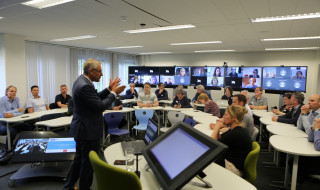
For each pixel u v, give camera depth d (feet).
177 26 14.39
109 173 3.97
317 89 24.11
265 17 11.78
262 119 12.90
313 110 9.52
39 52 21.85
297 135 9.30
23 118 12.53
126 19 12.34
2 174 10.03
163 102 21.27
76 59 25.53
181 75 28.81
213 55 29.89
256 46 22.61
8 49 17.31
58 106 16.92
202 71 27.78
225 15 11.32
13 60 17.72
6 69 17.35
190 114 13.93
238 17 11.66
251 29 14.56
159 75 29.60
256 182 9.69
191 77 28.35
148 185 4.50
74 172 7.41
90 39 19.67
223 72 26.78
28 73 20.92
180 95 17.17
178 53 31.83
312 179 7.36
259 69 24.91
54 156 8.85
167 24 13.55
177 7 10.11
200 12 10.87
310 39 17.85
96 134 6.89
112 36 18.03
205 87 27.66
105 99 6.98
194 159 3.51
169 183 3.40
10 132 12.68
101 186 4.38
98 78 7.12
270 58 26.68
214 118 12.61
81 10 10.74
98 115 6.99
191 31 15.55
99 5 9.95
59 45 23.62
